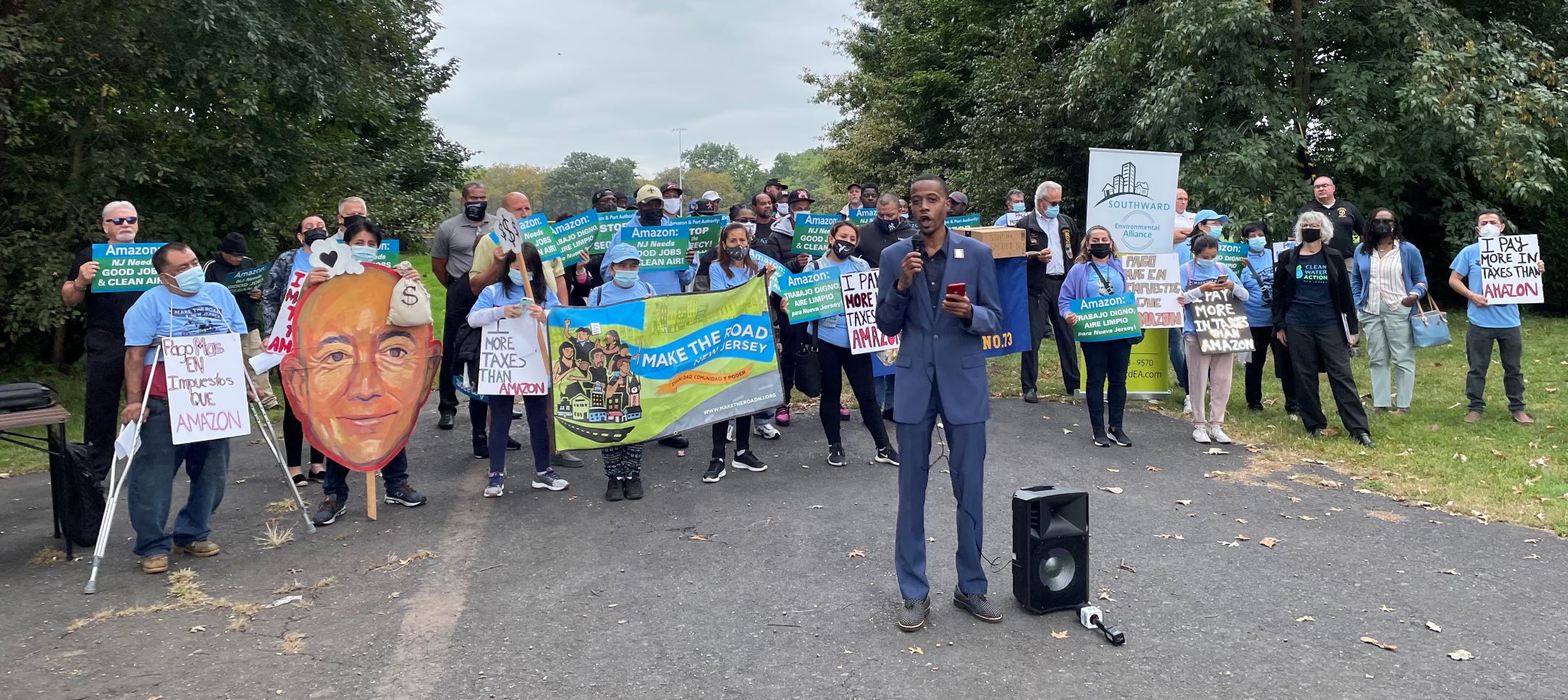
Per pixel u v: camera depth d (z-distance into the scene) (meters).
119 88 11.38
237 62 11.21
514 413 9.73
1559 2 16.62
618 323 6.81
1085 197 20.62
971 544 4.59
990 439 8.49
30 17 10.44
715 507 6.53
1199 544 5.68
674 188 11.53
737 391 7.20
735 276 7.71
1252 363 9.50
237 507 6.71
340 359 6.38
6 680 4.11
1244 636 4.42
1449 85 14.39
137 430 5.34
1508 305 8.49
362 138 22.28
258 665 4.26
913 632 4.48
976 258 4.46
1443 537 5.73
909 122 27.70
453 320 8.84
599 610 4.82
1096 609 4.54
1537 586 4.97
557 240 8.71
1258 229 9.32
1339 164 15.33
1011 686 3.97
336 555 5.71
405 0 14.06
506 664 4.24
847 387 10.90
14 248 10.39
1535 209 16.62
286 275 7.36
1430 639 4.37
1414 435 8.15
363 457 6.35
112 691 4.01
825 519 6.23
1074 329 8.15
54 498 5.98
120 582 5.30
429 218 24.41
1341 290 8.00
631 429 6.78
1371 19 15.53
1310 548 5.59
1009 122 20.53
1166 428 8.87
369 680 4.11
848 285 7.30
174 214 12.05
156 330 5.43
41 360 12.64
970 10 24.66
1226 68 15.39
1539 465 7.14
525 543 5.88
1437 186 16.67
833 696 3.90
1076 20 20.73
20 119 10.87
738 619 4.68
